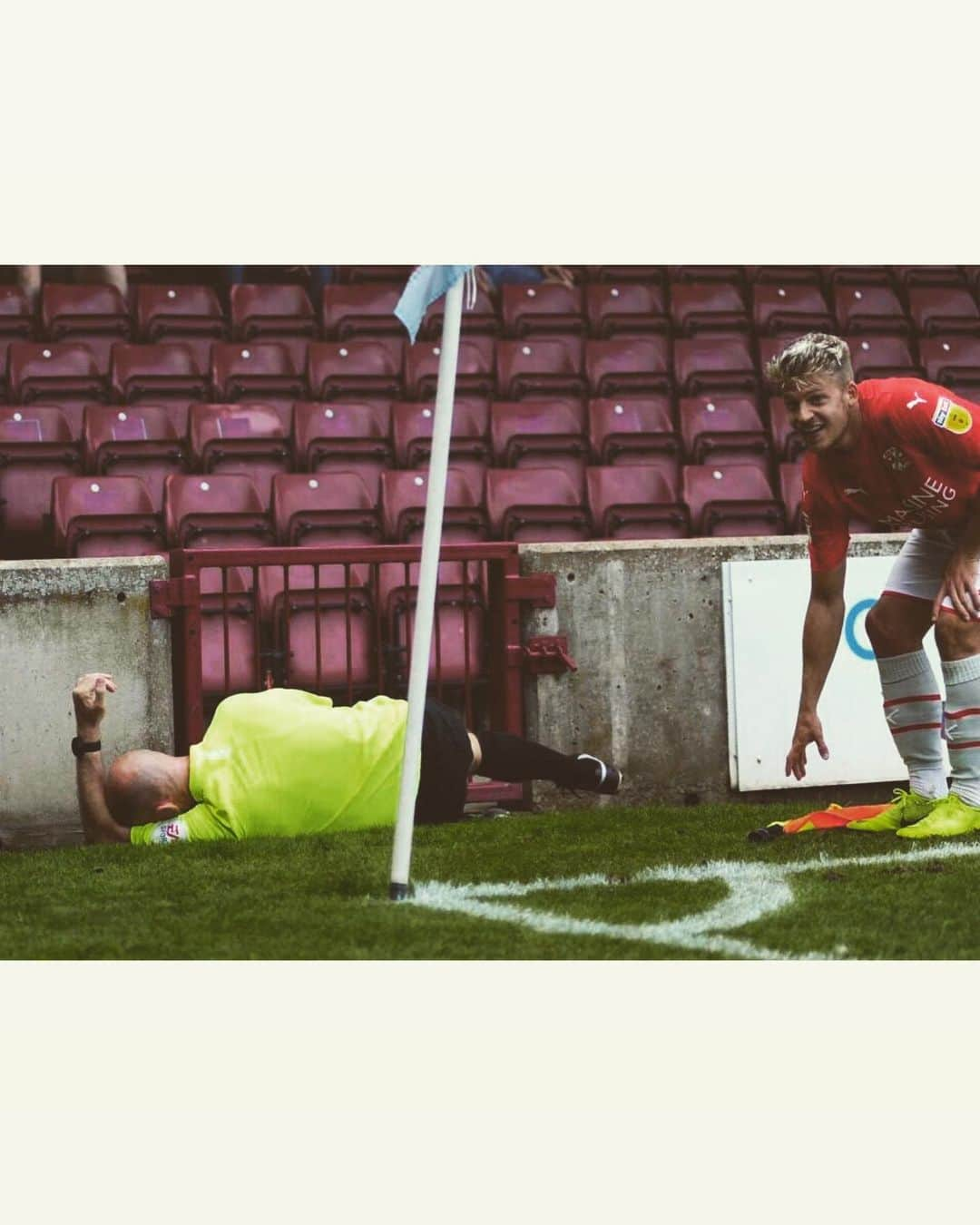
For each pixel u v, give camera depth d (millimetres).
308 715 10750
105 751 12109
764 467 18094
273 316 20078
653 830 10961
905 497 9742
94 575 12078
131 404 17828
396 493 15164
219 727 10758
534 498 15680
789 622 13461
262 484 16312
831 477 9969
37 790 11992
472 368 19031
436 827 11109
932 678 10531
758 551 13445
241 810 10500
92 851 10258
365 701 11391
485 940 7598
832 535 10180
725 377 19438
